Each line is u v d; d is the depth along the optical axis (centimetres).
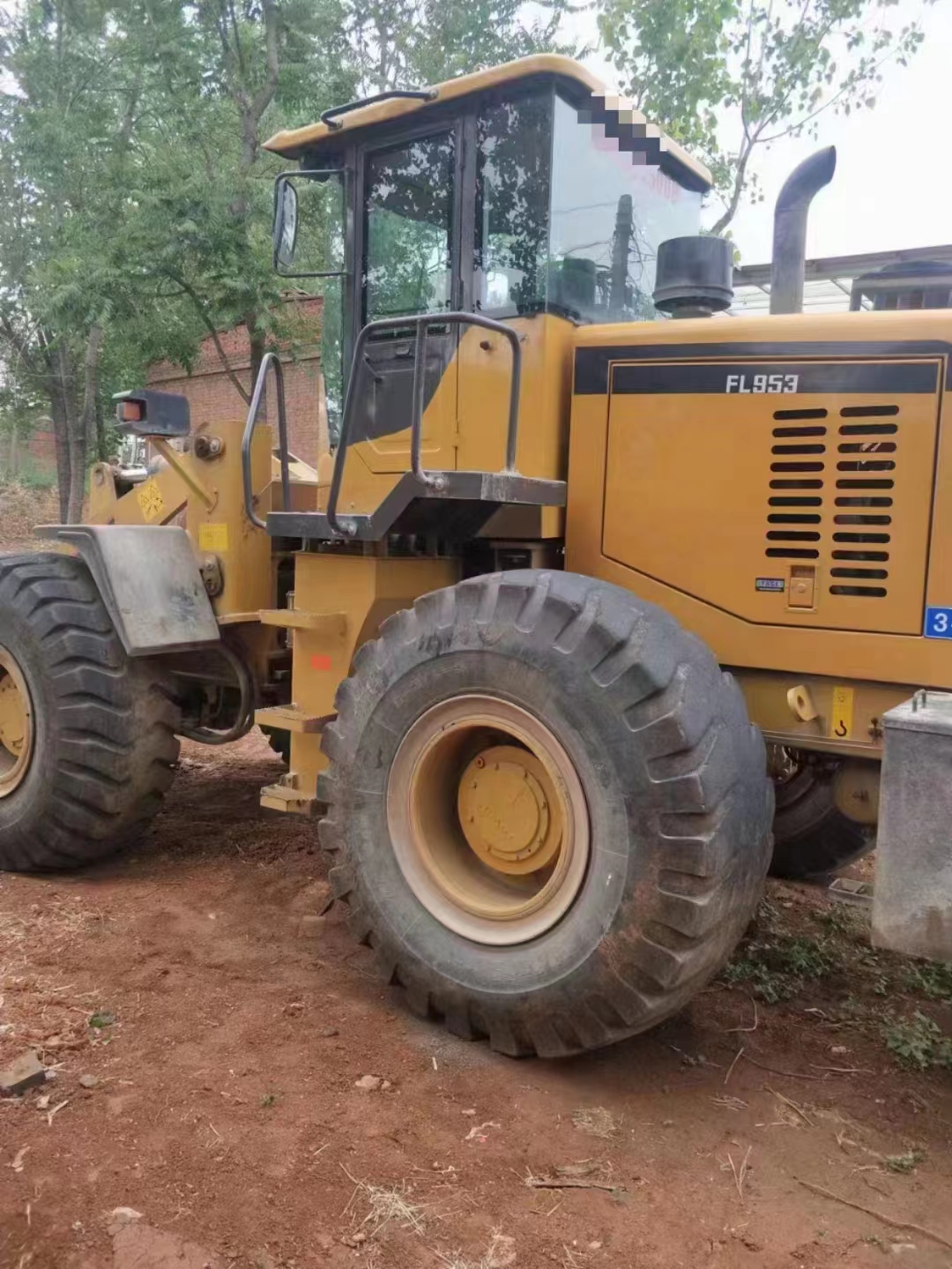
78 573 444
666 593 331
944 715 257
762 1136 269
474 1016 298
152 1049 292
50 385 1681
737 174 948
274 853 476
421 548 388
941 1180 254
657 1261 219
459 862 322
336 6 1343
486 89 340
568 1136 262
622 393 334
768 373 312
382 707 319
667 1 918
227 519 448
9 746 463
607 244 373
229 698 507
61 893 417
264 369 392
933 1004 354
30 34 1486
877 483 301
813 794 416
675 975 262
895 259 704
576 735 276
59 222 1418
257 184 1191
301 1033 306
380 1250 218
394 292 376
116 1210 224
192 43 1312
